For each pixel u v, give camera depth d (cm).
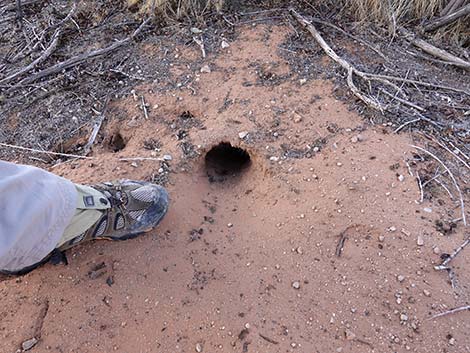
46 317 188
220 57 273
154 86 263
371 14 293
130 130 250
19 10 303
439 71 271
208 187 234
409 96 256
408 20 297
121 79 269
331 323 185
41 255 173
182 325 185
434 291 190
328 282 194
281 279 196
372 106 246
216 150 245
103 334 183
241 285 195
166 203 207
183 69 269
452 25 295
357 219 208
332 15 295
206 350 180
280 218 214
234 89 258
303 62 268
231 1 300
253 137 237
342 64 262
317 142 234
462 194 218
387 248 201
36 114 259
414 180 220
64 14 308
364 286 193
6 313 191
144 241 205
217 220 219
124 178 225
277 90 256
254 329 184
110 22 300
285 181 223
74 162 236
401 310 187
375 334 183
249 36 282
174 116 253
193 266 200
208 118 249
